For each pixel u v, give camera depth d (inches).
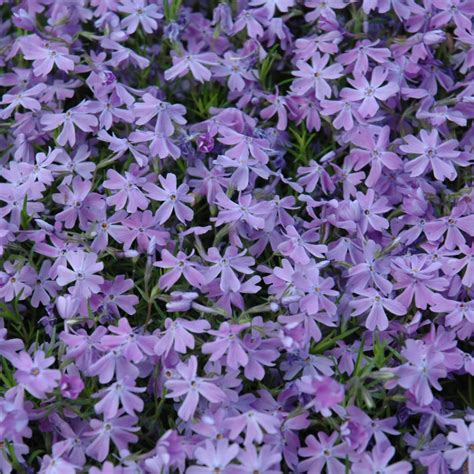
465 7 23.4
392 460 20.6
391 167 22.1
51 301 21.4
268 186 22.1
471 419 20.3
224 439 19.7
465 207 21.7
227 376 20.3
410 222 21.9
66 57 23.0
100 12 23.9
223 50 24.0
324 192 22.3
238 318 20.6
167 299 20.6
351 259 21.6
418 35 23.0
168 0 24.1
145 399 20.7
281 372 20.9
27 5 24.1
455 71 23.8
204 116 23.4
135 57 23.3
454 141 22.1
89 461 20.3
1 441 20.0
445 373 20.2
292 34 24.5
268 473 19.7
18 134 22.7
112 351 20.3
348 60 23.1
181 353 20.7
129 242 21.4
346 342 21.4
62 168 22.0
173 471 20.0
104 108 22.5
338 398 19.5
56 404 20.1
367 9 23.2
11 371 21.0
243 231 21.6
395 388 20.4
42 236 21.5
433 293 21.1
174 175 21.6
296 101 23.0
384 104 22.8
